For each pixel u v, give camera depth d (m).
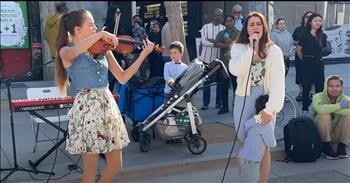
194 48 12.70
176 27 6.55
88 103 3.40
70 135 3.45
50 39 8.97
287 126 5.21
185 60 6.64
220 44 7.25
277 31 8.05
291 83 8.11
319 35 6.59
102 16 13.59
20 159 5.23
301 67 6.76
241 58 3.78
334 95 5.09
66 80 3.59
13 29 10.48
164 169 4.90
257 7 12.42
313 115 5.37
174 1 6.51
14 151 4.60
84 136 3.39
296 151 5.11
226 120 6.96
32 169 4.83
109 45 3.44
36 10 10.70
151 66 8.09
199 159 5.09
